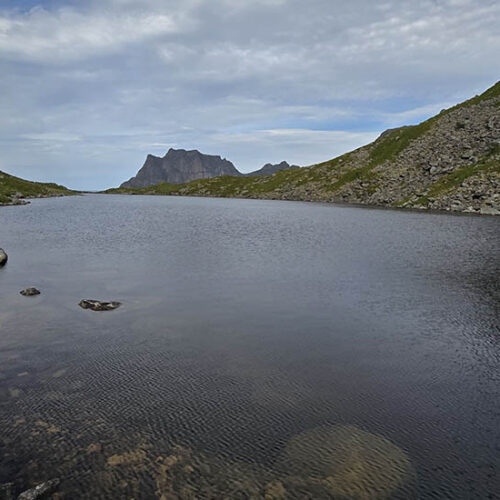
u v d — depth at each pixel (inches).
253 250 1900.8
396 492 393.4
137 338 784.3
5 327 824.9
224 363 680.4
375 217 3836.1
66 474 402.6
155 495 378.6
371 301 1073.5
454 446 467.2
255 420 510.6
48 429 478.6
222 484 396.2
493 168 4936.0
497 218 3602.4
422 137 7185.0
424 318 939.3
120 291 1136.8
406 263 1600.6
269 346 760.3
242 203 6865.2
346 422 512.1
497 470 427.5
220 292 1144.8
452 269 1485.0
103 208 5285.4
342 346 767.1
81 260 1588.3
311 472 417.4
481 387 614.2
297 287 1213.1
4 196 5866.1
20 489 380.8
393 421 517.3
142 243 2098.9
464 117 6953.7
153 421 502.9
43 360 674.2
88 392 570.9
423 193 5285.4
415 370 669.9
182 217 3927.2
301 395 578.6
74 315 915.4
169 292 1137.4
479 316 956.0
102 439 462.0
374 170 7106.3
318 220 3592.5
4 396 552.7
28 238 2213.3
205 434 478.0
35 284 1197.7
